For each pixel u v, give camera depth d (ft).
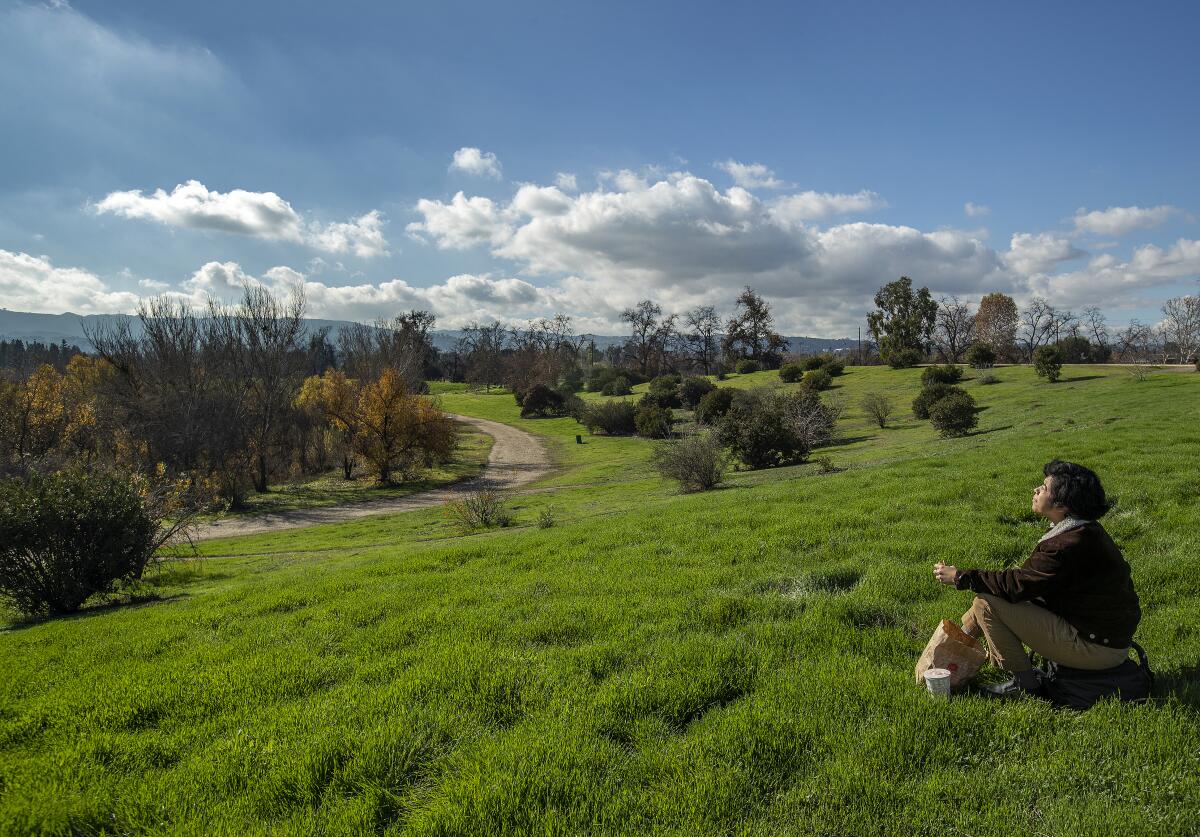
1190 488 30.66
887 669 15.12
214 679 18.16
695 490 81.71
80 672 21.17
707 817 10.33
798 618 19.13
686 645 17.47
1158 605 18.30
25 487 42.91
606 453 202.28
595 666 16.88
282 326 181.47
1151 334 307.37
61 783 12.84
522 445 234.17
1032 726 12.37
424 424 172.86
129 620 29.96
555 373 406.62
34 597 42.37
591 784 11.45
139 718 16.20
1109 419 74.49
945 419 100.99
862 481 44.73
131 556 45.19
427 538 80.38
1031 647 13.33
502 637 19.93
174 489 63.00
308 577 36.11
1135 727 11.84
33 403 150.92
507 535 49.03
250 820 11.15
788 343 382.83
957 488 36.42
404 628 21.66
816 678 15.01
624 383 334.24
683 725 13.94
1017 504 31.53
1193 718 11.93
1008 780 10.94
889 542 26.50
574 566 29.50
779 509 37.22
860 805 10.52
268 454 184.85
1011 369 216.95
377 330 249.75
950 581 13.76
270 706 15.99
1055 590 12.58
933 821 10.02
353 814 10.98
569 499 106.42
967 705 13.14
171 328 165.89
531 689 15.49
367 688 16.60
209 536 105.70
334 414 172.24
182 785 12.46
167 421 149.79
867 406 155.43
